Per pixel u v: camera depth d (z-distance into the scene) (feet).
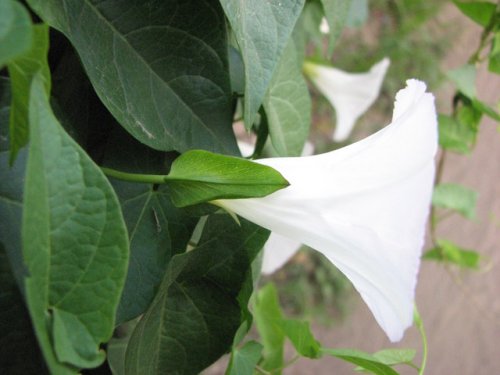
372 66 1.01
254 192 0.40
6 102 0.36
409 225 0.39
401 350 0.56
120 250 0.33
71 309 0.32
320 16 0.81
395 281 0.40
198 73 0.46
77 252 0.32
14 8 0.24
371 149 0.41
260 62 0.41
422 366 0.55
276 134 0.55
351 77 0.98
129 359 0.44
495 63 0.77
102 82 0.40
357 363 0.54
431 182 0.39
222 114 0.47
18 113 0.33
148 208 0.46
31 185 0.28
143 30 0.43
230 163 0.39
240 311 0.50
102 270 0.32
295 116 0.57
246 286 0.50
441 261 1.05
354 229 0.41
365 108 1.01
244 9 0.40
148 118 0.43
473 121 0.85
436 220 1.01
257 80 0.41
